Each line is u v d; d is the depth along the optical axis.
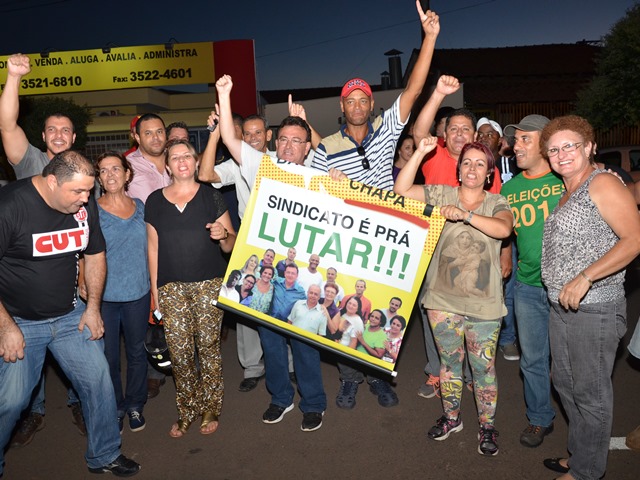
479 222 3.58
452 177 4.59
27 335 3.46
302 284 3.95
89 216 3.64
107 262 4.18
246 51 17.09
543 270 3.37
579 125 3.16
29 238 3.33
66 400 5.05
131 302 4.30
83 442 4.30
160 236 4.07
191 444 4.17
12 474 3.88
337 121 22.59
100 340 3.72
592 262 3.13
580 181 3.21
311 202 3.91
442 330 3.86
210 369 4.30
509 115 25.80
